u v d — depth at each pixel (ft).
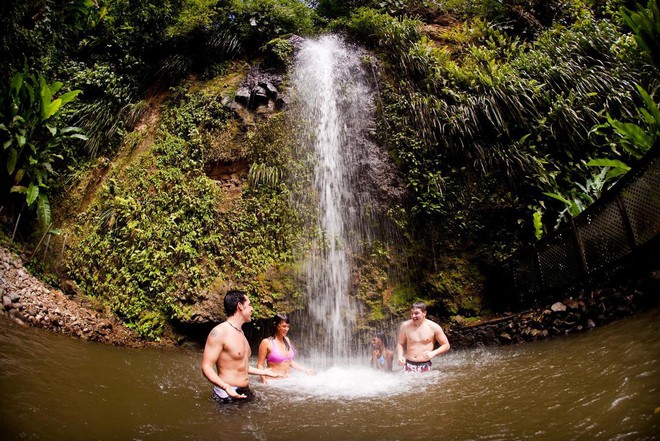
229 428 8.65
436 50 27.45
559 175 21.81
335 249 22.47
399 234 22.70
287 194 23.17
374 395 11.51
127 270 20.44
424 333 15.10
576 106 22.80
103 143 25.54
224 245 21.80
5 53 23.11
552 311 16.11
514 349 15.66
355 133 25.22
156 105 27.14
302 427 8.77
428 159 23.47
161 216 21.97
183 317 19.74
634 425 6.50
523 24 31.24
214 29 29.71
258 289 20.97
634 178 12.76
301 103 26.25
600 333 13.00
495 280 21.20
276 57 28.35
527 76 24.82
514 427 7.73
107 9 29.09
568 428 7.16
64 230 22.11
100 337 17.26
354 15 30.55
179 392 11.34
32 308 15.72
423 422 8.75
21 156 21.16
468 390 10.90
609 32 25.66
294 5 31.60
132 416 8.89
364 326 21.07
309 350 20.85
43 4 24.75
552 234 16.99
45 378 9.98
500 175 22.49
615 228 13.74
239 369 10.92
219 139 24.76
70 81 26.18
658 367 8.53
